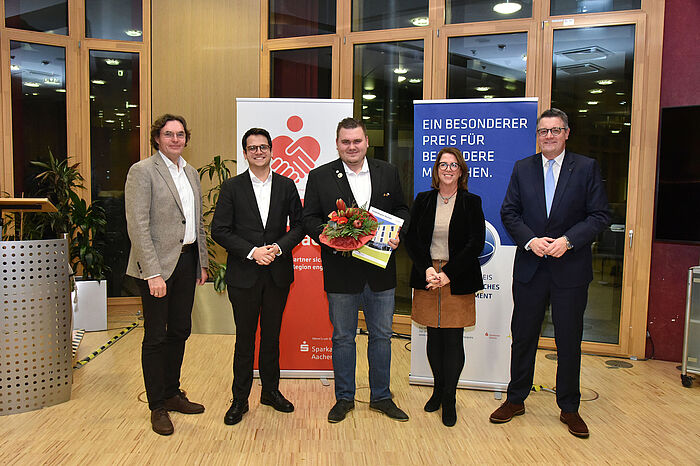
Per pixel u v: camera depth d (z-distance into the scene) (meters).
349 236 2.65
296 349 3.68
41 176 4.96
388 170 2.98
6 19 5.14
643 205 4.27
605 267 4.45
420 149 3.48
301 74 5.38
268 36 5.46
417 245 2.90
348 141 2.79
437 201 2.97
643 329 4.30
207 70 5.51
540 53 4.54
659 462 2.51
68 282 3.23
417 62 4.97
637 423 2.98
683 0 4.15
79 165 5.46
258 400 3.28
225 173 5.09
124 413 3.05
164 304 2.78
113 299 5.56
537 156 2.96
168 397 3.07
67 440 2.68
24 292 3.02
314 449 2.61
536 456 2.56
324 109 3.62
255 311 2.88
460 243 2.84
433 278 2.78
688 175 3.85
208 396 3.35
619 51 4.34
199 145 5.55
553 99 4.55
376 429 2.85
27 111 5.26
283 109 3.62
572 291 2.78
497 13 4.70
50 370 3.12
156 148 2.88
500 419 2.94
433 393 3.13
